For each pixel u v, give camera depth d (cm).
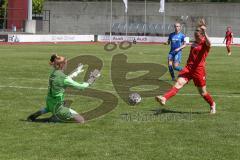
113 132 1777
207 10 13138
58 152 1507
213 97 2705
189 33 13112
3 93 2745
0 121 1953
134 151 1525
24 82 3278
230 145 1608
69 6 13725
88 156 1469
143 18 13488
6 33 10356
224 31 13150
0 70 4109
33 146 1573
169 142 1639
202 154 1498
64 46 8756
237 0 13388
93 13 13650
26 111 2188
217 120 2019
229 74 4066
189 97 2673
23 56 5866
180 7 13238
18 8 11969
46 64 4762
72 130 1800
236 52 7869
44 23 13762
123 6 13550
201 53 2131
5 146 1569
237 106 2395
